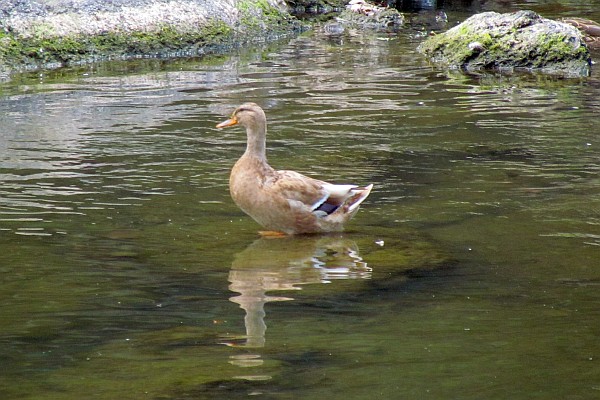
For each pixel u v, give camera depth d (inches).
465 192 554.9
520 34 968.3
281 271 429.1
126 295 396.5
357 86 850.8
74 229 479.8
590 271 428.8
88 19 977.5
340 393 313.0
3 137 662.5
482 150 649.0
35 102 775.7
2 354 339.6
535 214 513.0
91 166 596.4
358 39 1090.1
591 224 496.4
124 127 697.0
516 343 352.8
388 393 313.0
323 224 481.7
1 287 402.9
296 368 330.6
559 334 361.1
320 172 595.2
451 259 445.4
